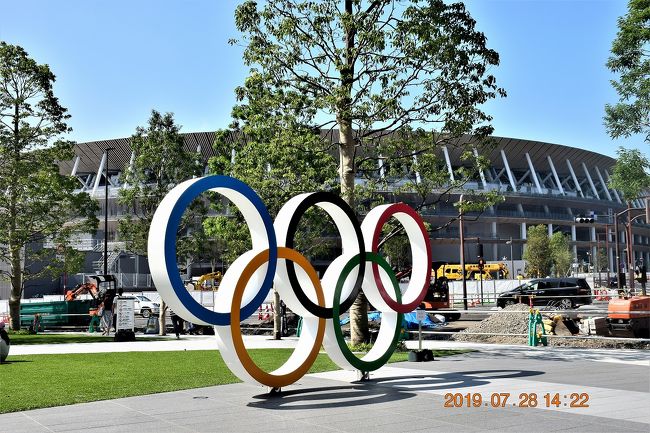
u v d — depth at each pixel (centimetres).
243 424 884
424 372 1431
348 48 2050
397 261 6962
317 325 1230
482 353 1906
